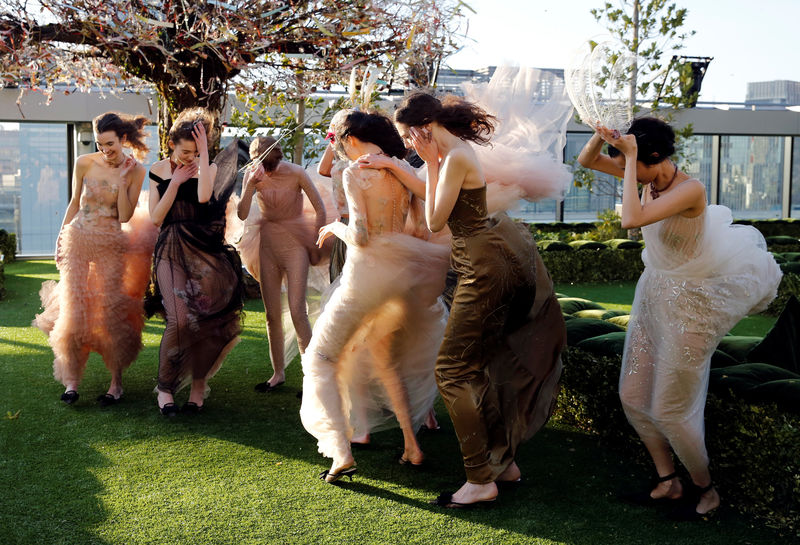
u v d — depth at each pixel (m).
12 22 4.84
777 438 2.61
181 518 2.67
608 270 10.11
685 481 2.93
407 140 2.77
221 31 4.66
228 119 8.49
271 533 2.57
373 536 2.56
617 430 3.40
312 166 4.58
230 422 3.78
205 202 3.88
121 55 5.20
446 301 3.46
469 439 2.77
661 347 2.66
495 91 3.26
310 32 4.96
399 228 3.03
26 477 3.02
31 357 5.05
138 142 4.04
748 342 3.42
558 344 2.99
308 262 4.25
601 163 3.02
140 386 4.40
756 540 2.53
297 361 5.07
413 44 4.85
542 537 2.56
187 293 3.84
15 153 12.22
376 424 3.31
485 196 2.71
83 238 3.91
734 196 16.45
